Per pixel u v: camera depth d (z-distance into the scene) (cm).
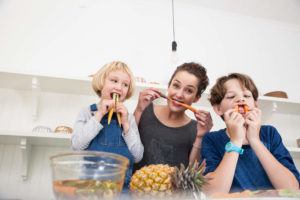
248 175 100
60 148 178
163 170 66
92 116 118
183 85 143
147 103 144
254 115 97
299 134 223
